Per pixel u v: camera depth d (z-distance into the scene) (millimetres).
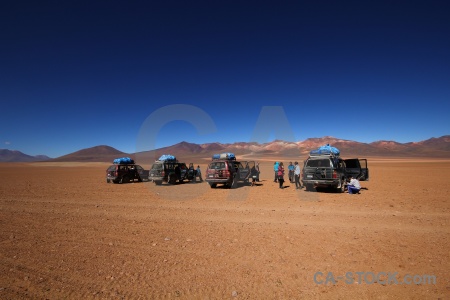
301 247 5426
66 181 24391
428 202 10609
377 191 14312
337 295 3605
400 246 5375
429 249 5184
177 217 8547
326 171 13820
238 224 7477
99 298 3615
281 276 4172
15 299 3621
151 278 4172
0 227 7398
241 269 4445
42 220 8266
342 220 7719
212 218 8320
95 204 11320
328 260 4730
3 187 18797
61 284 4023
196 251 5324
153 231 6848
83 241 6062
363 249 5234
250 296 3607
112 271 4445
